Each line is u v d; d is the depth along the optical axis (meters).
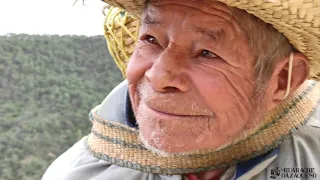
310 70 0.98
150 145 0.88
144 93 0.87
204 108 0.85
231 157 1.02
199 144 0.87
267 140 1.02
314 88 1.10
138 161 1.05
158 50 0.88
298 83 0.96
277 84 0.93
